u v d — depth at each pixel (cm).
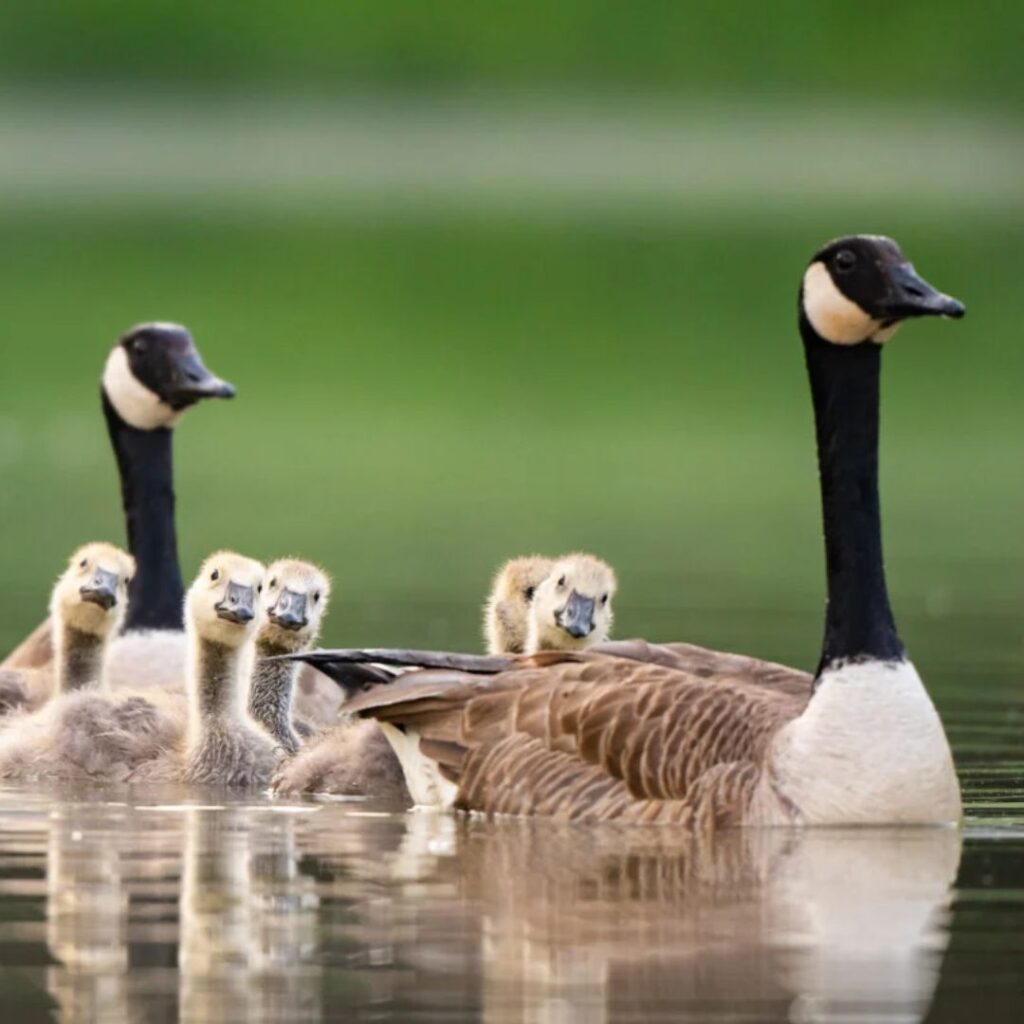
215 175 7700
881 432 4272
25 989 1040
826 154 7981
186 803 1545
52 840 1384
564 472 3806
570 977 1059
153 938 1123
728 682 1482
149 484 2067
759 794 1386
